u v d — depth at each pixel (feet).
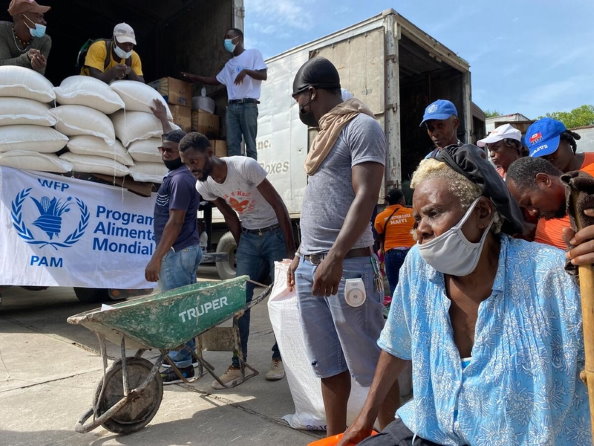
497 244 4.12
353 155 6.47
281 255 10.89
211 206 21.81
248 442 8.19
